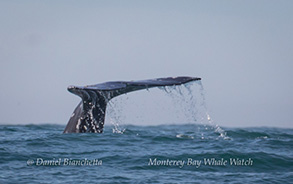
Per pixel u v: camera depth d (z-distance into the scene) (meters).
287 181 51.19
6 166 54.56
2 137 73.06
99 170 53.88
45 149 62.81
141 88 64.00
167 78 62.66
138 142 69.38
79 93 64.62
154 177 51.50
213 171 54.91
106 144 66.31
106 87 60.31
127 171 53.75
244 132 89.75
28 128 95.19
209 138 76.88
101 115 69.75
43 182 48.62
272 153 63.62
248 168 56.75
